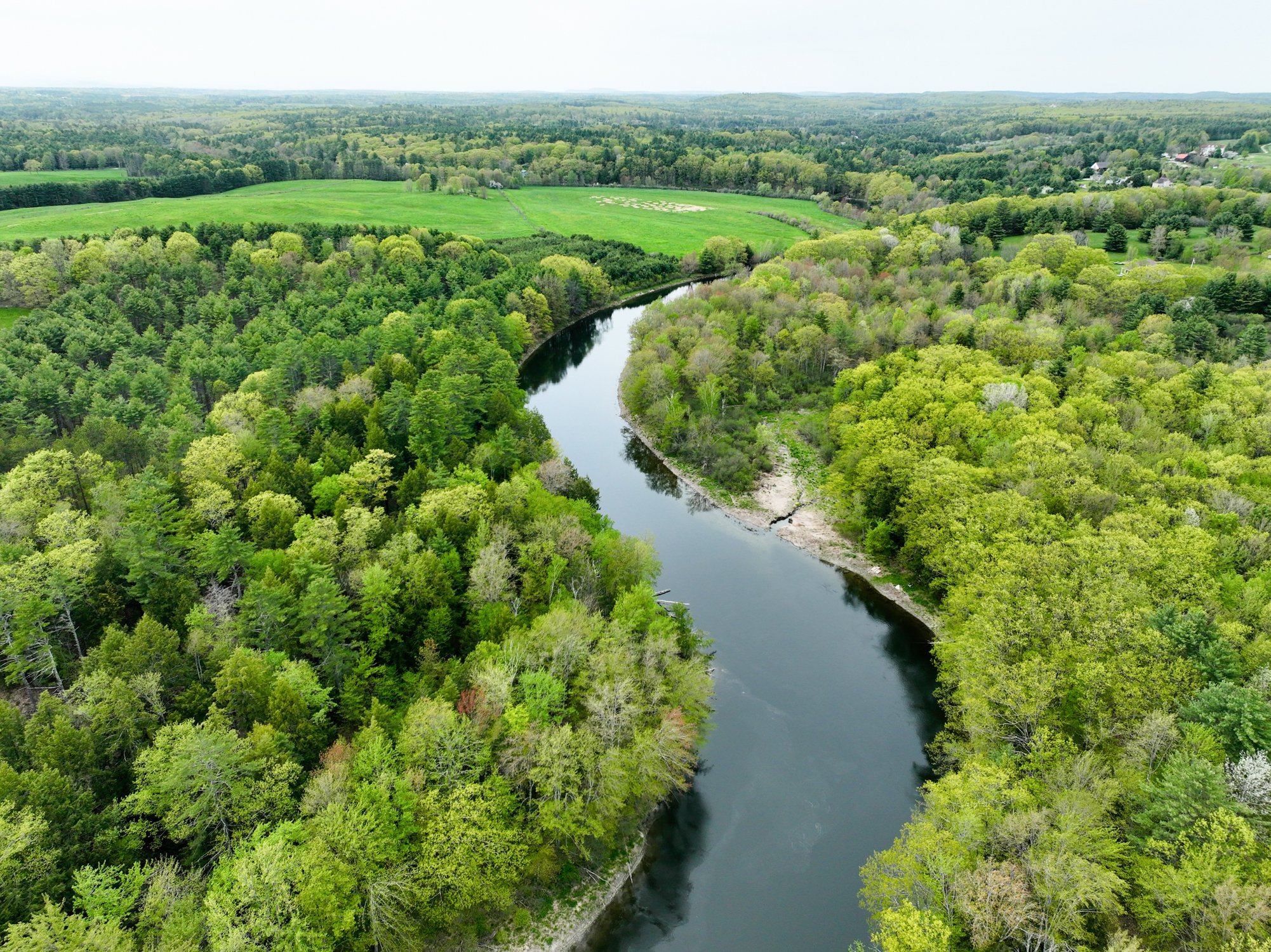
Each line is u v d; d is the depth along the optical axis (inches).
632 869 2148.1
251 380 4256.9
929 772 2492.6
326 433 3767.2
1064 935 1647.4
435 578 2549.2
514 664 2210.9
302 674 2129.7
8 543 2667.3
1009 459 3405.5
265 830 1790.1
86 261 5713.6
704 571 3595.0
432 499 3038.9
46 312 5002.5
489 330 5482.3
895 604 3346.5
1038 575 2576.3
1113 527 2839.6
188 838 1846.7
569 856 2116.1
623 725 2129.7
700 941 1969.7
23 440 3472.0
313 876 1603.1
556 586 2763.3
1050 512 3115.2
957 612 2714.1
